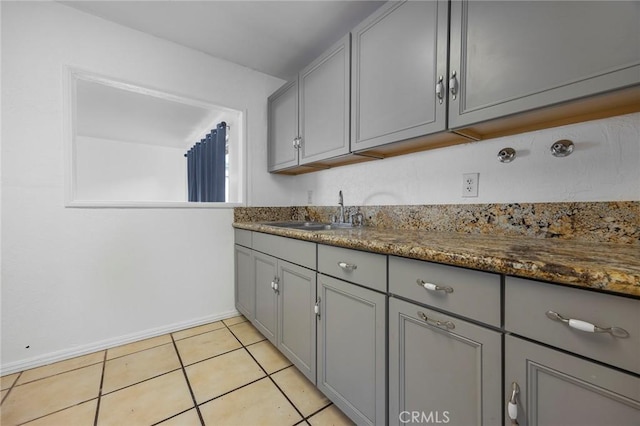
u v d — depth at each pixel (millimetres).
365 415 1046
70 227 1654
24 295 1534
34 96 1526
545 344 613
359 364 1072
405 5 1211
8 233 1490
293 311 1478
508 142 1184
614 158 929
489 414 704
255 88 2350
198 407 1260
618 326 520
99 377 1471
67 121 1616
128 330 1851
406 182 1601
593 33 747
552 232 1057
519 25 879
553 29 814
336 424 1171
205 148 3654
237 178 2613
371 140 1387
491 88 950
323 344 1257
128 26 1779
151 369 1547
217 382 1438
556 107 856
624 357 514
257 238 1876
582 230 989
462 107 1026
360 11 1616
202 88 2080
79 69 1633
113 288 1797
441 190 1434
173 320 2023
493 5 938
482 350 714
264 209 2406
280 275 1595
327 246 1229
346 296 1133
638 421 503
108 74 1724
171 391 1366
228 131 2949
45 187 1572
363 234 1269
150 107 3123
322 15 1651
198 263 2121
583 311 561
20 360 1522
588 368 555
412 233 1334
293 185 2586
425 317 844
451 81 1044
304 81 1892
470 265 723
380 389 984
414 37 1176
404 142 1310
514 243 945
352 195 1966
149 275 1926
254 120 2354
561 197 1043
